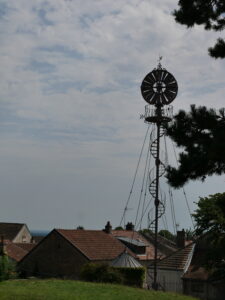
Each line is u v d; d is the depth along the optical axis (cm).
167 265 4622
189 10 2025
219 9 2036
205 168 1747
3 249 5694
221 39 2027
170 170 1788
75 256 5125
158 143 4003
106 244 5503
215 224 3922
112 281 3997
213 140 1702
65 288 2967
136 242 5928
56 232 5362
